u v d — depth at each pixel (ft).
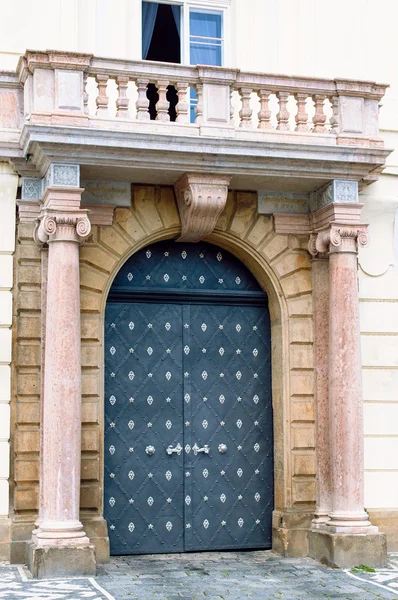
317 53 39.47
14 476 34.53
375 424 38.06
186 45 39.50
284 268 37.93
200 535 37.32
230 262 38.96
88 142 32.78
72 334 32.73
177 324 38.17
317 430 37.22
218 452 37.91
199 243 38.63
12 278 35.19
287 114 35.91
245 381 38.55
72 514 32.22
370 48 40.04
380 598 28.40
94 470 35.12
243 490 37.96
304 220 38.17
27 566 32.94
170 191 36.99
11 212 35.40
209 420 37.99
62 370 32.50
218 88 34.86
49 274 33.19
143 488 37.01
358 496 34.96
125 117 34.12
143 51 39.01
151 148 33.37
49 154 32.78
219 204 35.17
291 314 37.78
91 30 37.45
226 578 31.76
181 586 30.19
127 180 36.11
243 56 39.09
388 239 39.09
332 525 34.71
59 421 32.32
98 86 34.01
